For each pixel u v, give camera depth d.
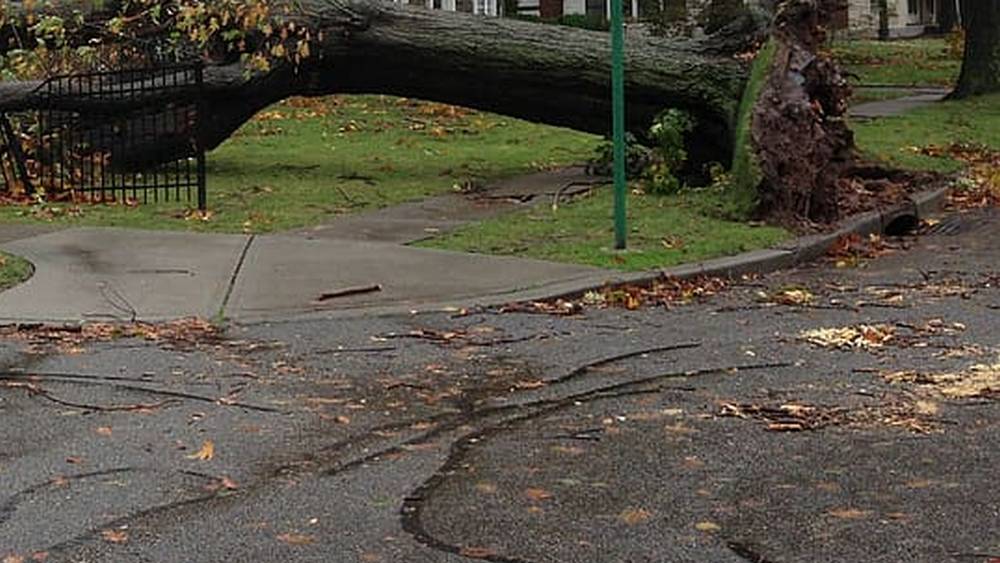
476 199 15.70
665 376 8.36
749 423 7.23
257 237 13.20
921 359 8.71
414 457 6.70
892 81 34.34
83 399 7.83
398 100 26.88
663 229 13.41
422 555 5.36
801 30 14.67
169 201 15.46
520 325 9.96
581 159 19.30
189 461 6.64
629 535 5.56
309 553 5.39
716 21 32.09
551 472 6.42
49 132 16.44
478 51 16.72
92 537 5.58
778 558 5.28
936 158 19.09
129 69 16.58
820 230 13.78
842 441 6.86
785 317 10.28
